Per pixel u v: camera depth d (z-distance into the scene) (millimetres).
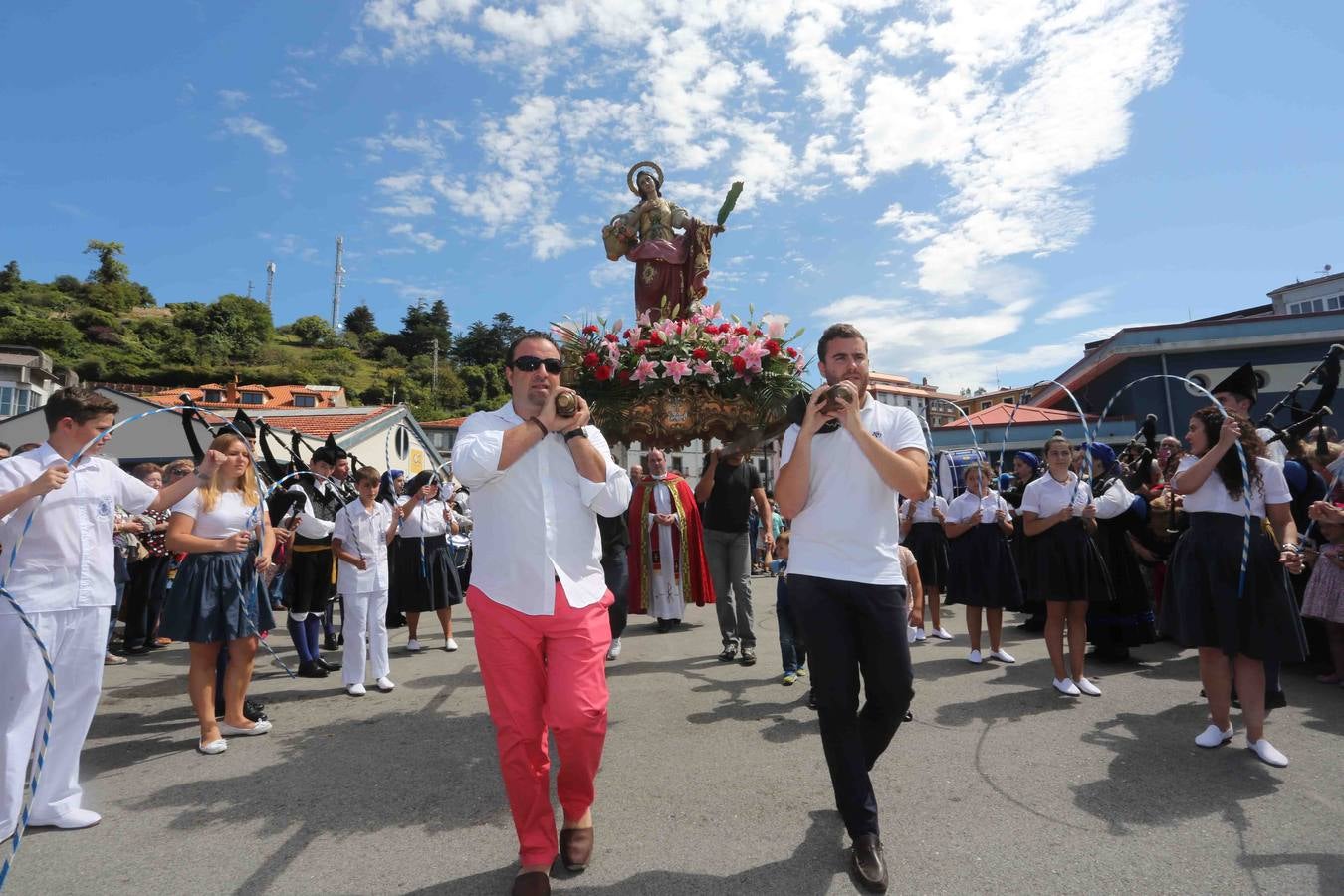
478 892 2328
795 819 2816
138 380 64875
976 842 2586
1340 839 2570
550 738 4102
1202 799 2939
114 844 2721
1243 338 19625
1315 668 5172
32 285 81750
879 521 2586
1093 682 4957
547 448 2559
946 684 4945
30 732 2877
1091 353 23344
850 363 2795
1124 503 5422
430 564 6711
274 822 2900
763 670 5555
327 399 58844
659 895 2271
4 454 5730
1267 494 3480
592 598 2539
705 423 4387
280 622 8633
